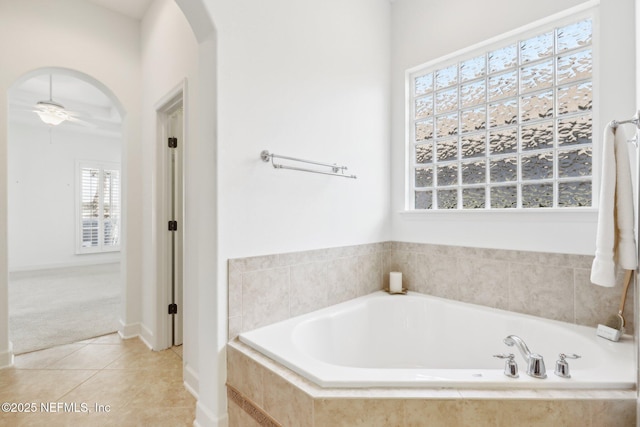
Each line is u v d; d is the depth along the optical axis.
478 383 1.15
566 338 1.64
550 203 1.91
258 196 1.76
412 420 1.11
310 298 2.00
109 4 2.79
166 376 2.21
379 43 2.52
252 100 1.74
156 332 2.62
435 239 2.34
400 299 2.27
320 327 1.89
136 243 2.95
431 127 2.46
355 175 2.31
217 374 1.58
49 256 6.45
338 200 2.20
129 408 1.84
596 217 1.69
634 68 1.57
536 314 1.88
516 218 1.96
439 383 1.16
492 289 2.06
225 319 1.61
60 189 6.59
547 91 1.92
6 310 2.33
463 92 2.29
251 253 1.73
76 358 2.47
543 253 1.86
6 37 2.37
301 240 1.97
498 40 2.08
